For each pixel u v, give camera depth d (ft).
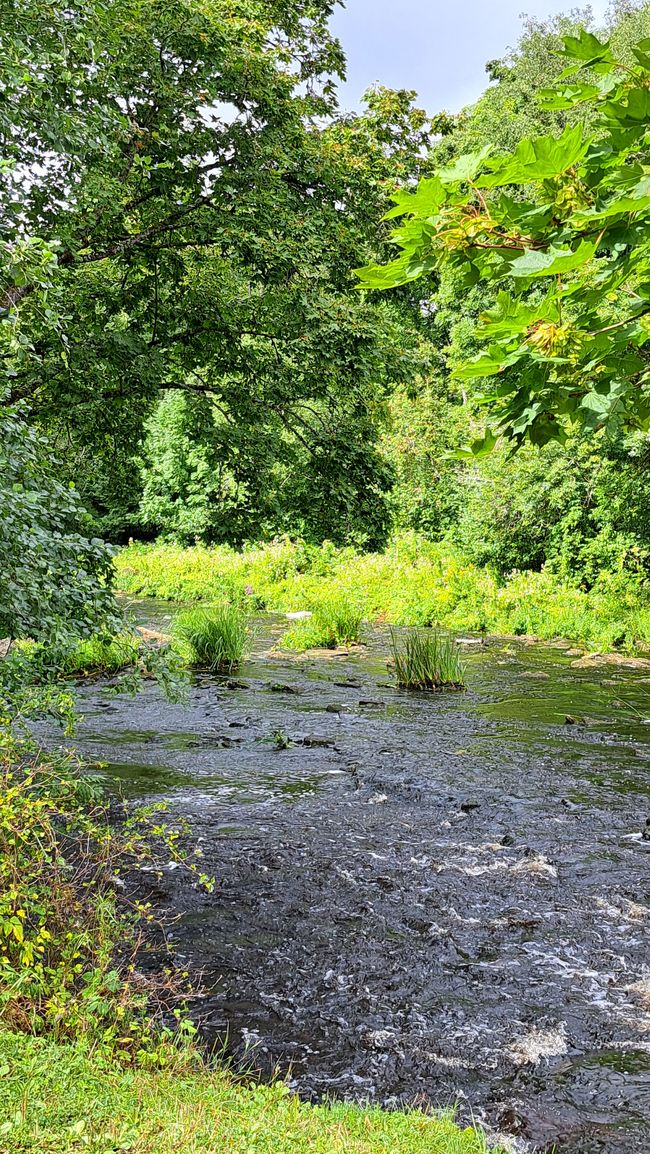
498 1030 14.62
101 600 17.06
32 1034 11.44
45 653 17.71
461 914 18.80
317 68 33.99
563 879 20.56
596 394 7.23
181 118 28.55
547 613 58.70
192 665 46.78
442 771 28.55
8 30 16.16
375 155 33.58
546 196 7.18
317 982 16.01
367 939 17.65
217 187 29.55
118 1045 12.50
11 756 15.28
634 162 7.04
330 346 30.68
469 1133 10.89
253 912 18.65
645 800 25.81
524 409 7.70
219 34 27.22
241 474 32.78
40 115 16.60
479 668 46.19
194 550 88.69
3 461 15.02
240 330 31.86
